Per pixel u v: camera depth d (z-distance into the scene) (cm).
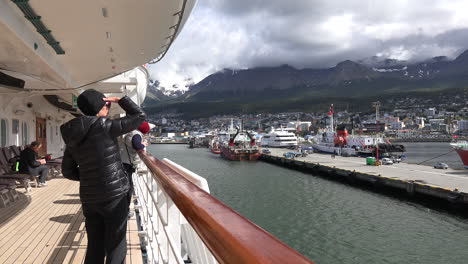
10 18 432
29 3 417
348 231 2388
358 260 1900
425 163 6525
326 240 2220
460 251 1994
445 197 2808
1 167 874
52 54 656
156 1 447
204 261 281
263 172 5494
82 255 400
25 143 1295
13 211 630
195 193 116
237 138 7869
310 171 5309
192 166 6425
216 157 8669
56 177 1095
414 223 2514
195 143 15312
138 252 403
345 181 4406
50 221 557
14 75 709
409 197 3238
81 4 429
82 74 867
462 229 2355
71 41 582
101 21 495
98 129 231
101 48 637
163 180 174
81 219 570
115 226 235
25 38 495
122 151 403
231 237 63
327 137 8456
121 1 429
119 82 1015
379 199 3309
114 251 234
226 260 62
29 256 399
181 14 514
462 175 3784
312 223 2598
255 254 53
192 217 95
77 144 231
